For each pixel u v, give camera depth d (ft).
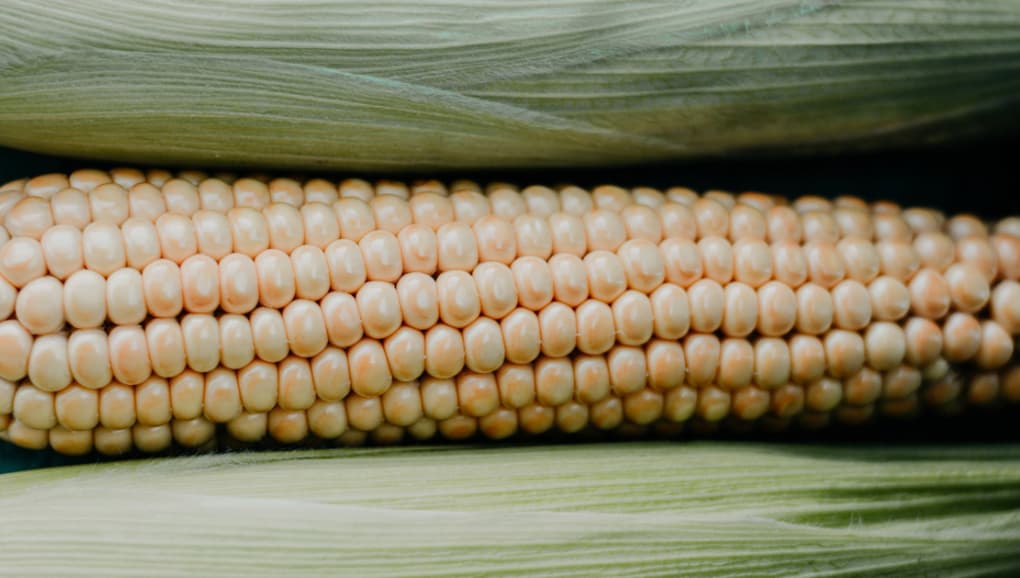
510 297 0.78
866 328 0.82
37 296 0.74
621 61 0.80
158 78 0.77
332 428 0.79
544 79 0.80
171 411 0.77
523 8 0.78
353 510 0.75
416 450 0.81
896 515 0.80
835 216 0.84
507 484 0.78
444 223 0.80
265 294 0.76
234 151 0.80
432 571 0.75
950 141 0.90
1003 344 0.83
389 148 0.82
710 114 0.83
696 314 0.80
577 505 0.77
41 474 0.78
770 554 0.77
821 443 0.89
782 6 0.80
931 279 0.83
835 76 0.82
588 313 0.79
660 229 0.82
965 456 0.85
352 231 0.79
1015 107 0.87
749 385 0.82
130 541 0.74
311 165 0.82
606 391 0.81
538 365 0.80
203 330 0.76
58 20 0.75
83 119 0.78
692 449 0.82
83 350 0.74
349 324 0.77
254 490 0.76
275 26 0.77
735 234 0.83
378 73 0.78
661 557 0.77
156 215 0.77
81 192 0.77
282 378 0.77
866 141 0.88
